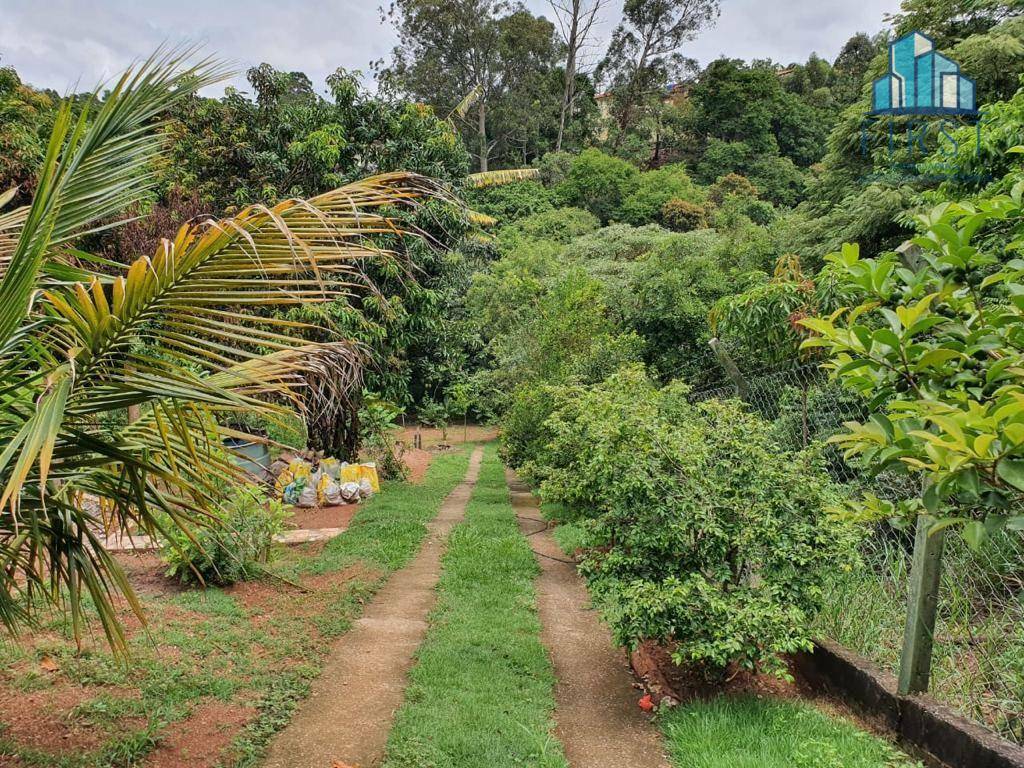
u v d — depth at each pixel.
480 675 4.43
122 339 2.40
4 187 11.27
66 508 2.79
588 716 4.00
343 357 3.08
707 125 44.34
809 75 50.31
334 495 11.05
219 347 2.51
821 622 4.37
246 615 5.48
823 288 5.65
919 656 3.36
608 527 4.49
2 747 3.28
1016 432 1.33
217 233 2.31
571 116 45.72
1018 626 3.42
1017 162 5.61
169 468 2.95
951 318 2.07
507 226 30.80
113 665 4.34
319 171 13.17
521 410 11.84
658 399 6.22
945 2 11.97
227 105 13.54
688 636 3.88
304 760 3.38
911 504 1.96
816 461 4.23
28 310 2.20
